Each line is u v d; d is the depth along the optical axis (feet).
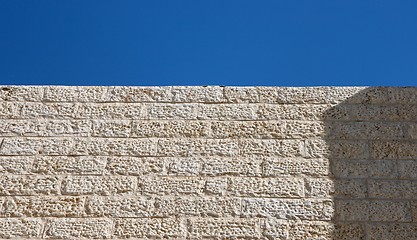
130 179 22.13
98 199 21.71
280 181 21.98
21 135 23.24
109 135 23.17
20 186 22.02
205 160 22.50
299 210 21.31
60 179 22.17
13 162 22.56
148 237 20.93
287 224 21.06
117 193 21.84
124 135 23.17
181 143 22.93
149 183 22.02
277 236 20.83
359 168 22.21
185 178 22.11
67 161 22.58
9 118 23.63
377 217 21.17
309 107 23.70
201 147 22.80
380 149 22.62
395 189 21.74
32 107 23.93
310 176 22.08
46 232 21.07
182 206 21.49
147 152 22.74
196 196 21.71
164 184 21.98
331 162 22.36
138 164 22.45
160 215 21.33
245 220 21.16
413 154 22.53
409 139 22.86
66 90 24.34
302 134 23.03
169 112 23.71
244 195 21.68
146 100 24.04
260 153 22.62
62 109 23.85
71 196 21.81
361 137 22.93
